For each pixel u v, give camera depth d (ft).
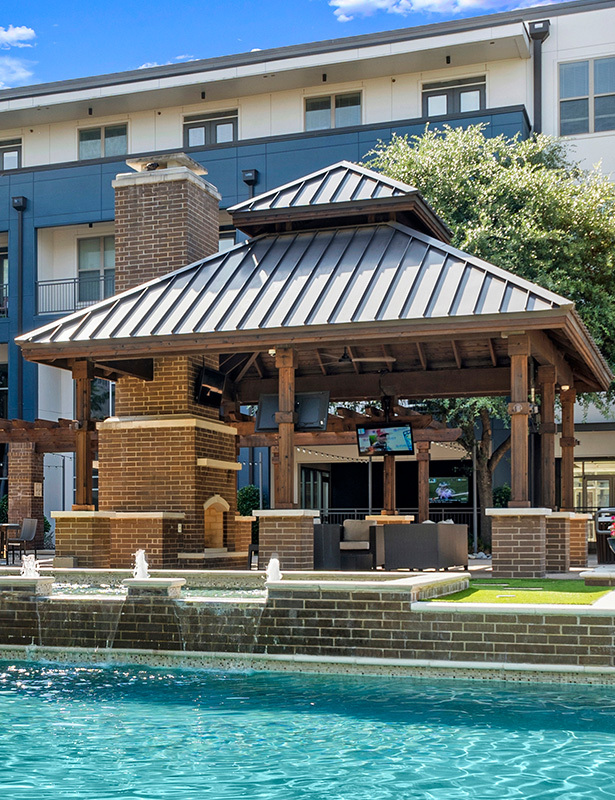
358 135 98.84
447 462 106.01
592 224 77.66
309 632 34.12
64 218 106.63
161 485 56.65
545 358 50.85
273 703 28.94
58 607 37.40
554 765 22.41
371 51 98.84
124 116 112.27
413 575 41.01
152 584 36.27
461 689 30.42
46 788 20.97
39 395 105.81
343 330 45.60
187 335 47.78
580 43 98.48
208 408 59.57
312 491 108.88
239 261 53.93
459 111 101.45
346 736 25.05
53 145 114.52
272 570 36.09
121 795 20.45
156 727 26.20
